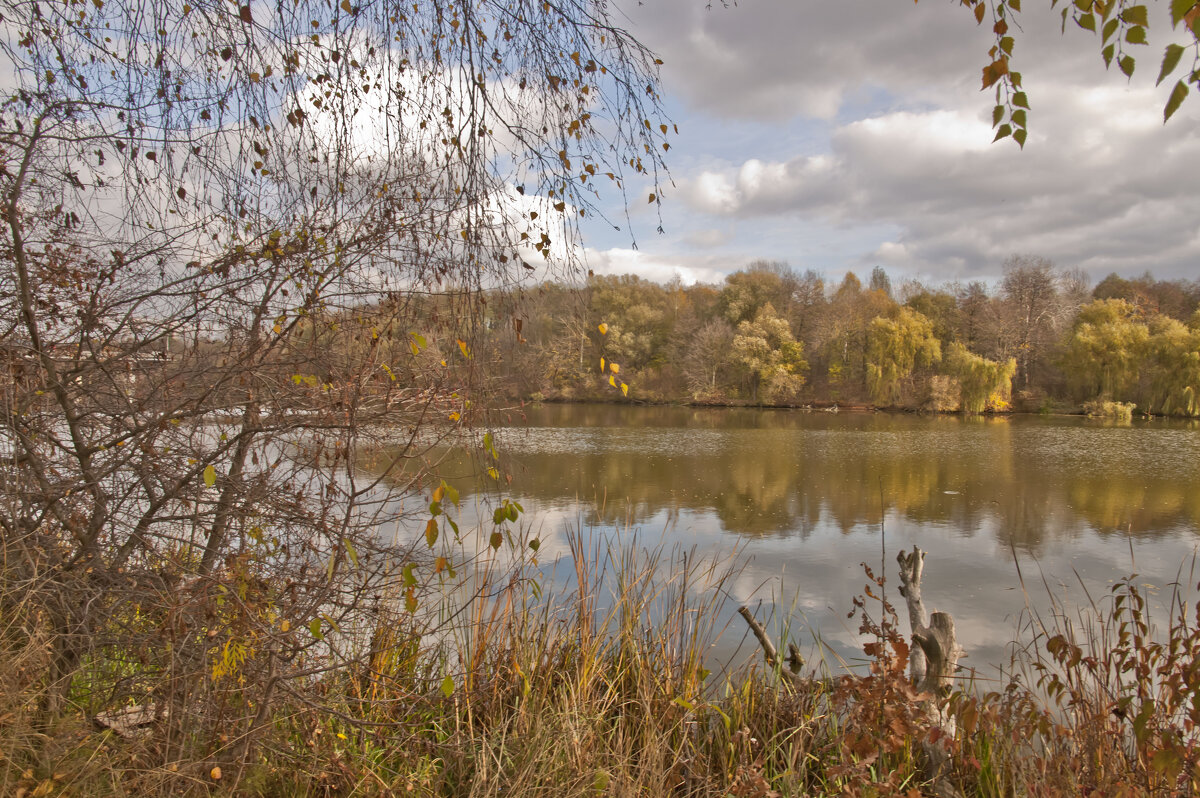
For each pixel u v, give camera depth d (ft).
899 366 135.44
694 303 165.78
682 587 11.50
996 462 62.44
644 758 8.40
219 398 7.36
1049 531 36.24
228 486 7.38
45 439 7.30
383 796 7.11
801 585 25.21
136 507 7.53
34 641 6.31
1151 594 23.63
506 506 6.21
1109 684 8.66
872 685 8.21
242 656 6.42
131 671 7.25
